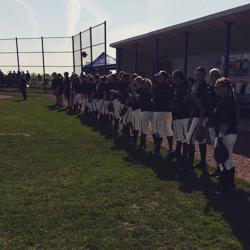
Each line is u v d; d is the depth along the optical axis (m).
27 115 17.12
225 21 14.00
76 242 4.42
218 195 6.02
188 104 8.04
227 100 5.93
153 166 7.82
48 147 9.87
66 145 10.13
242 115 16.38
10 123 14.47
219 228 4.76
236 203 5.67
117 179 6.88
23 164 8.06
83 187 6.42
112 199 5.82
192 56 25.80
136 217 5.14
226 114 5.93
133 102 9.98
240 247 4.29
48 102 24.38
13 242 4.43
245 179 6.98
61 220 5.04
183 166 7.81
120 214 5.23
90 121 14.77
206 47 22.05
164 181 6.76
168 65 28.97
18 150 9.51
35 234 4.63
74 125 13.87
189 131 7.52
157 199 5.84
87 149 9.60
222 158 5.95
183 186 6.49
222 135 5.99
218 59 22.72
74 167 7.78
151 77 29.64
